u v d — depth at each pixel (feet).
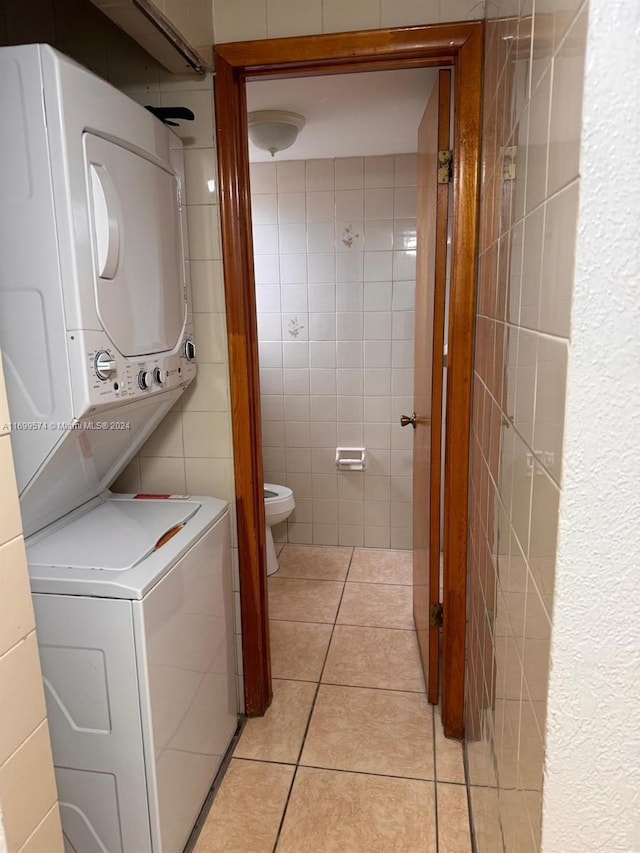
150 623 4.36
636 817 2.42
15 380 4.01
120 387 4.34
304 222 10.77
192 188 5.98
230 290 6.07
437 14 5.36
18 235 3.82
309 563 11.09
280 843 5.32
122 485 6.78
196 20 5.24
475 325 5.82
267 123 7.95
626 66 1.89
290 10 5.53
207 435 6.48
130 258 4.51
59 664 4.42
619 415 2.09
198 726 5.48
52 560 4.63
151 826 4.58
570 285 2.06
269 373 11.39
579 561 2.21
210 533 5.70
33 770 2.83
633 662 2.27
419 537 8.00
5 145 3.73
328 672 7.84
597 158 1.95
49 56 3.60
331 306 10.96
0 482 2.59
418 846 5.27
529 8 3.00
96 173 4.03
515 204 3.42
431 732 6.72
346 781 6.02
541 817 2.49
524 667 2.96
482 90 5.39
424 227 7.22
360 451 11.32
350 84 7.02
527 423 2.92
